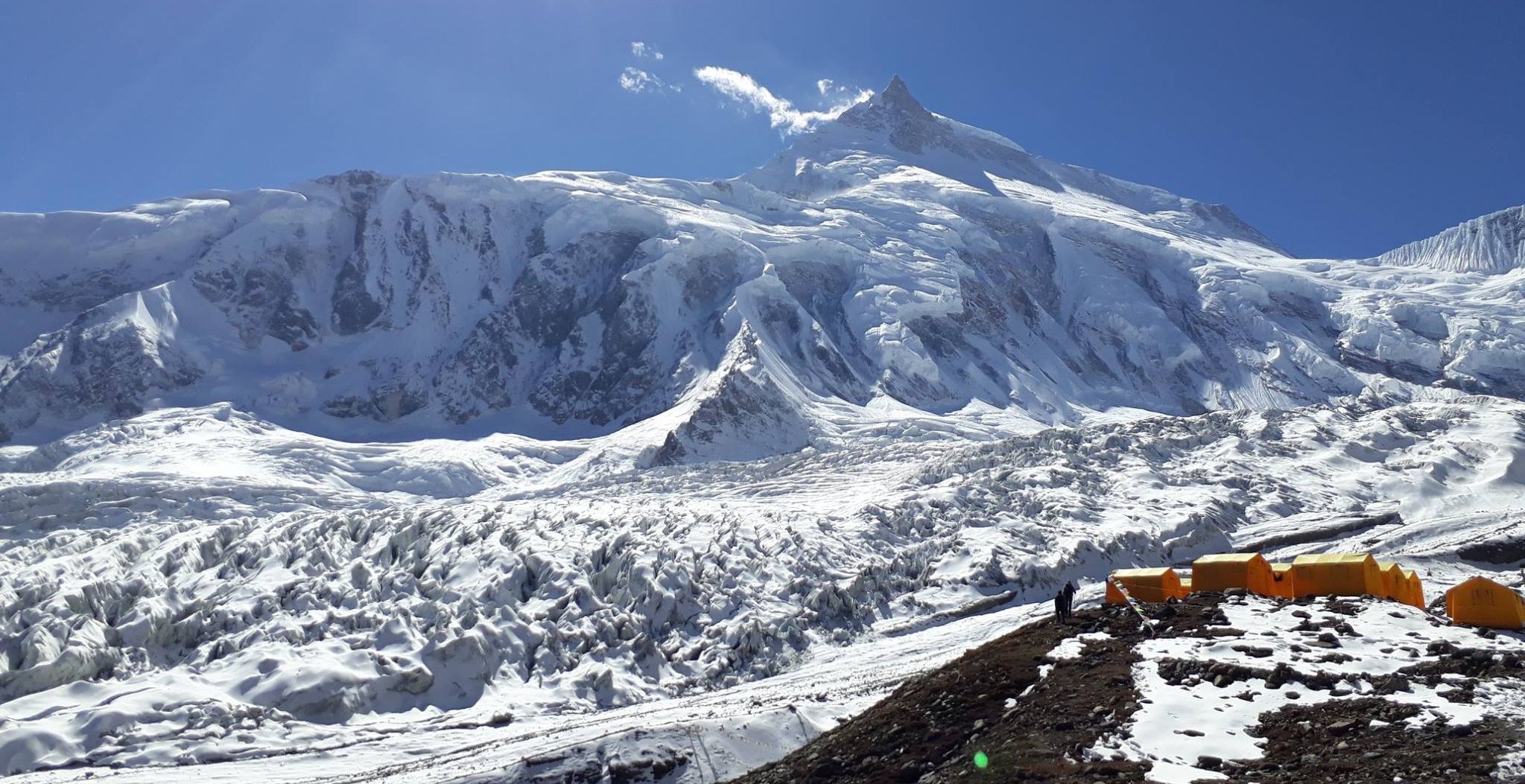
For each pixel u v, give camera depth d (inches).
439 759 1740.9
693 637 2347.4
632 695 2128.4
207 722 1907.0
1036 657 1228.5
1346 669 1048.2
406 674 2080.5
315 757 1838.1
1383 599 1309.1
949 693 1204.5
